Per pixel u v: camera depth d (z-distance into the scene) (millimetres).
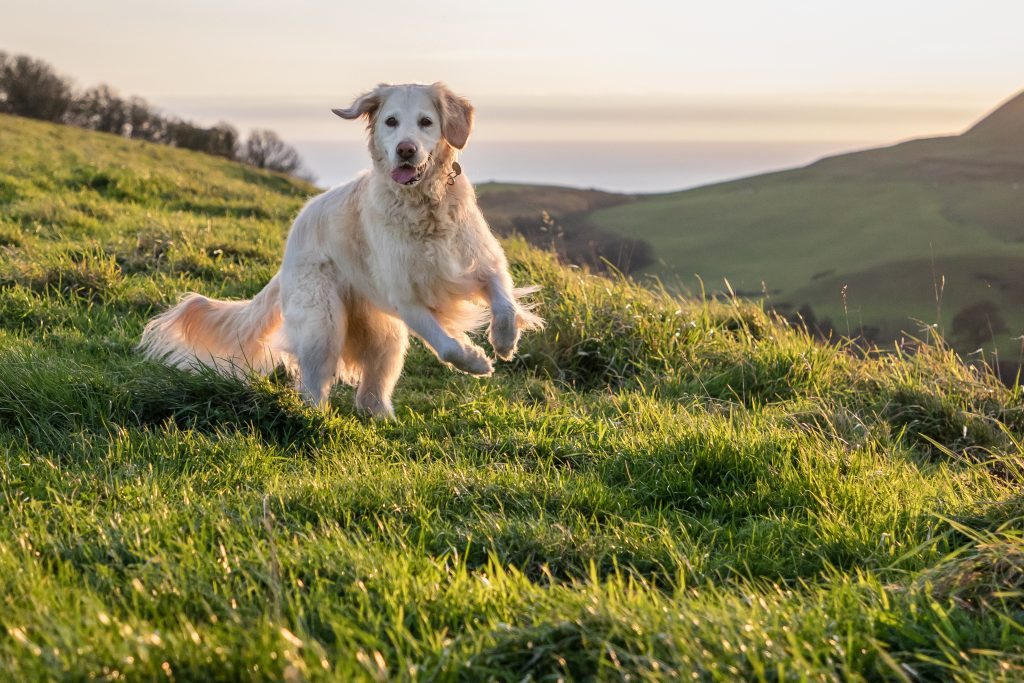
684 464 4289
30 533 3148
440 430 5016
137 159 26812
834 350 6898
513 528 3416
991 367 6445
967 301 32188
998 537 3355
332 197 5801
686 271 44031
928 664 2436
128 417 4742
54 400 4703
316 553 2979
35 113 53844
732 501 3967
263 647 2182
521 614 2633
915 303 33000
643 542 3381
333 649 2377
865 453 4629
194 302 6160
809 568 3346
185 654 2158
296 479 3963
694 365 6824
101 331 6785
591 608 2504
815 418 5418
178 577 2729
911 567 3283
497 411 5199
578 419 5078
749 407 6156
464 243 5234
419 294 5254
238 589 2691
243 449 4332
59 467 3980
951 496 3941
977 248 42344
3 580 2678
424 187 5098
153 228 10391
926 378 6309
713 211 60906
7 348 5598
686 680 2137
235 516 3389
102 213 12086
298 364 5695
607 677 2262
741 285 40750
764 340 7391
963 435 5414
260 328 6176
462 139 5176
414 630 2609
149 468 4027
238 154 58312
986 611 2717
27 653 2184
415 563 3016
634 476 4312
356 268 5605
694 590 2908
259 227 12617
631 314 7402
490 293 5316
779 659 2285
